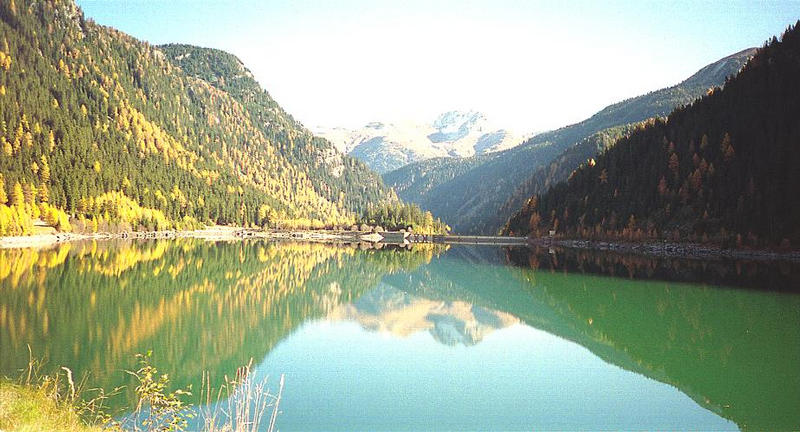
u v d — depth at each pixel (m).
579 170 187.00
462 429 22.72
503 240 198.75
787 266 92.44
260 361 33.28
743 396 27.56
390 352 36.06
